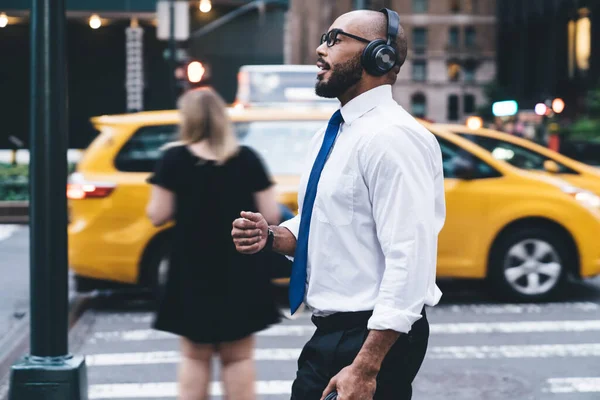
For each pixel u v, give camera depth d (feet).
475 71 316.40
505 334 27.14
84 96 112.16
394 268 9.38
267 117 31.01
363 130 9.88
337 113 10.33
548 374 22.84
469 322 28.81
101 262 29.58
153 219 16.11
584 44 223.10
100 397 21.04
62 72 17.15
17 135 114.01
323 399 9.66
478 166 31.19
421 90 316.81
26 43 113.39
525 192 31.09
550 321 28.84
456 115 317.83
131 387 21.88
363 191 9.82
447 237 30.66
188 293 15.61
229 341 15.60
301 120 31.09
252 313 15.76
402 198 9.45
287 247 10.84
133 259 29.53
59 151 17.13
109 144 30.17
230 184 15.89
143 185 29.66
